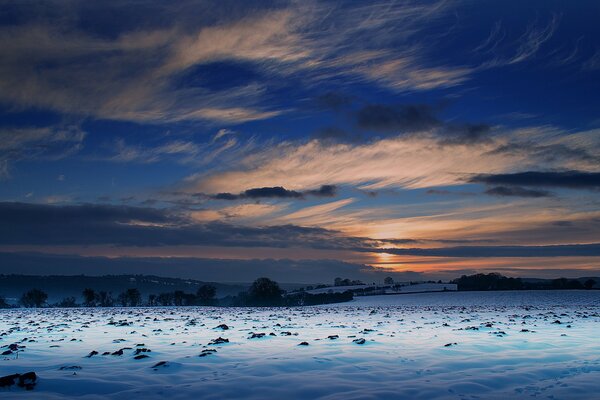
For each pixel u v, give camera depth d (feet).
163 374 38.73
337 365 43.09
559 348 53.36
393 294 357.00
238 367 41.75
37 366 42.11
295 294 288.51
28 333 71.87
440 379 37.37
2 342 59.52
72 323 94.43
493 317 110.63
